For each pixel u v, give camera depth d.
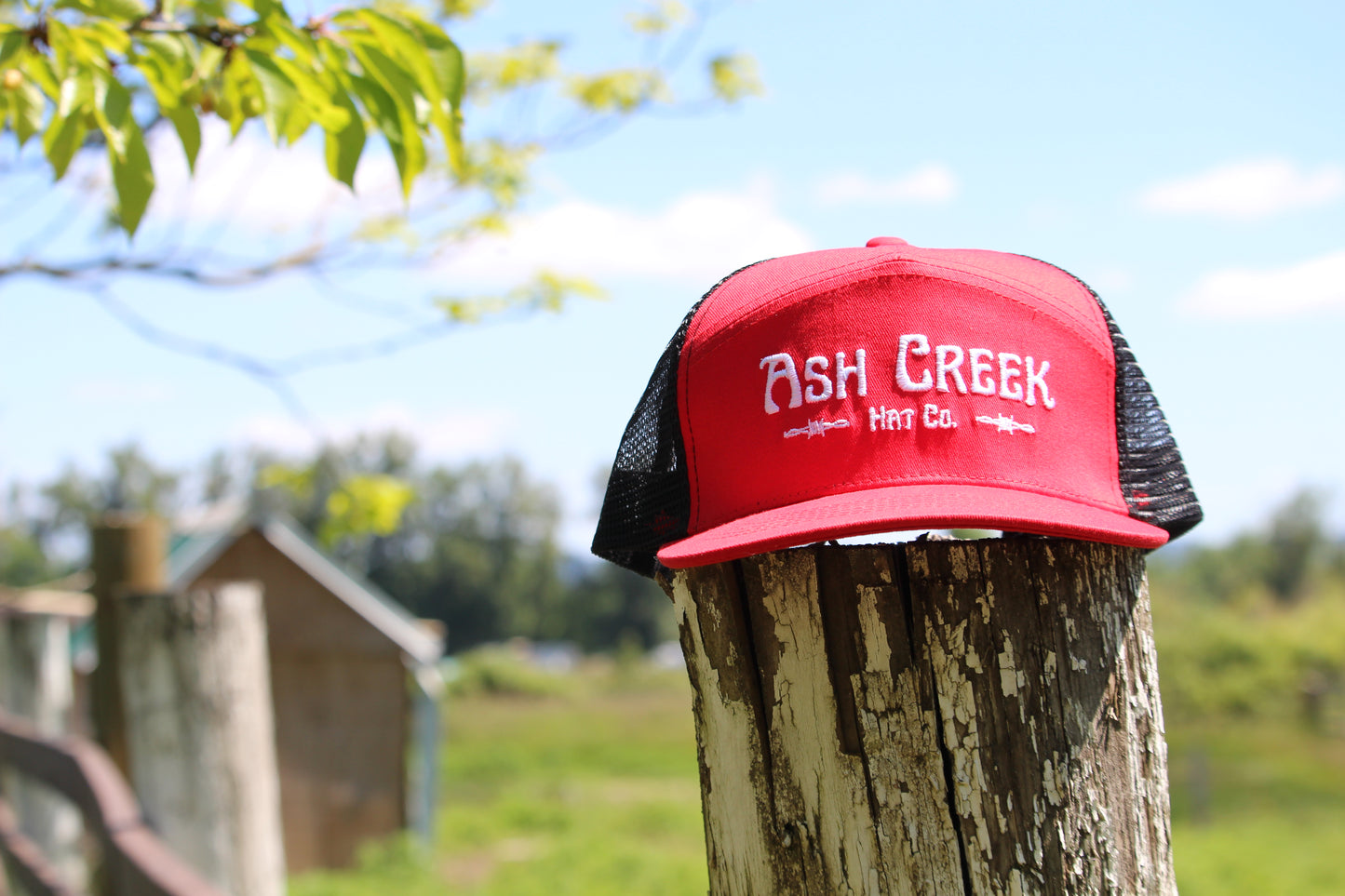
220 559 9.17
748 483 1.31
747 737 1.25
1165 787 1.22
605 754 22.92
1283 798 17.42
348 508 5.96
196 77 1.86
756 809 1.24
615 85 4.79
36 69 1.81
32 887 3.90
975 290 1.33
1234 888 9.68
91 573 3.68
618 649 63.78
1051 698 1.18
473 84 4.72
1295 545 54.97
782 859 1.22
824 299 1.33
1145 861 1.19
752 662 1.25
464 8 4.54
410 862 9.09
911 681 1.18
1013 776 1.17
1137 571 1.26
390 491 6.04
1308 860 11.14
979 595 1.18
